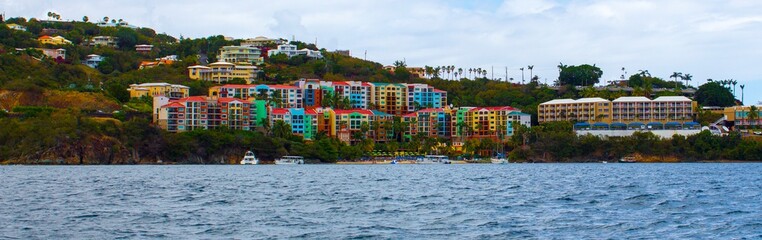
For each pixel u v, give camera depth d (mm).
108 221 98562
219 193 146375
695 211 107938
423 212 109312
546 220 98000
